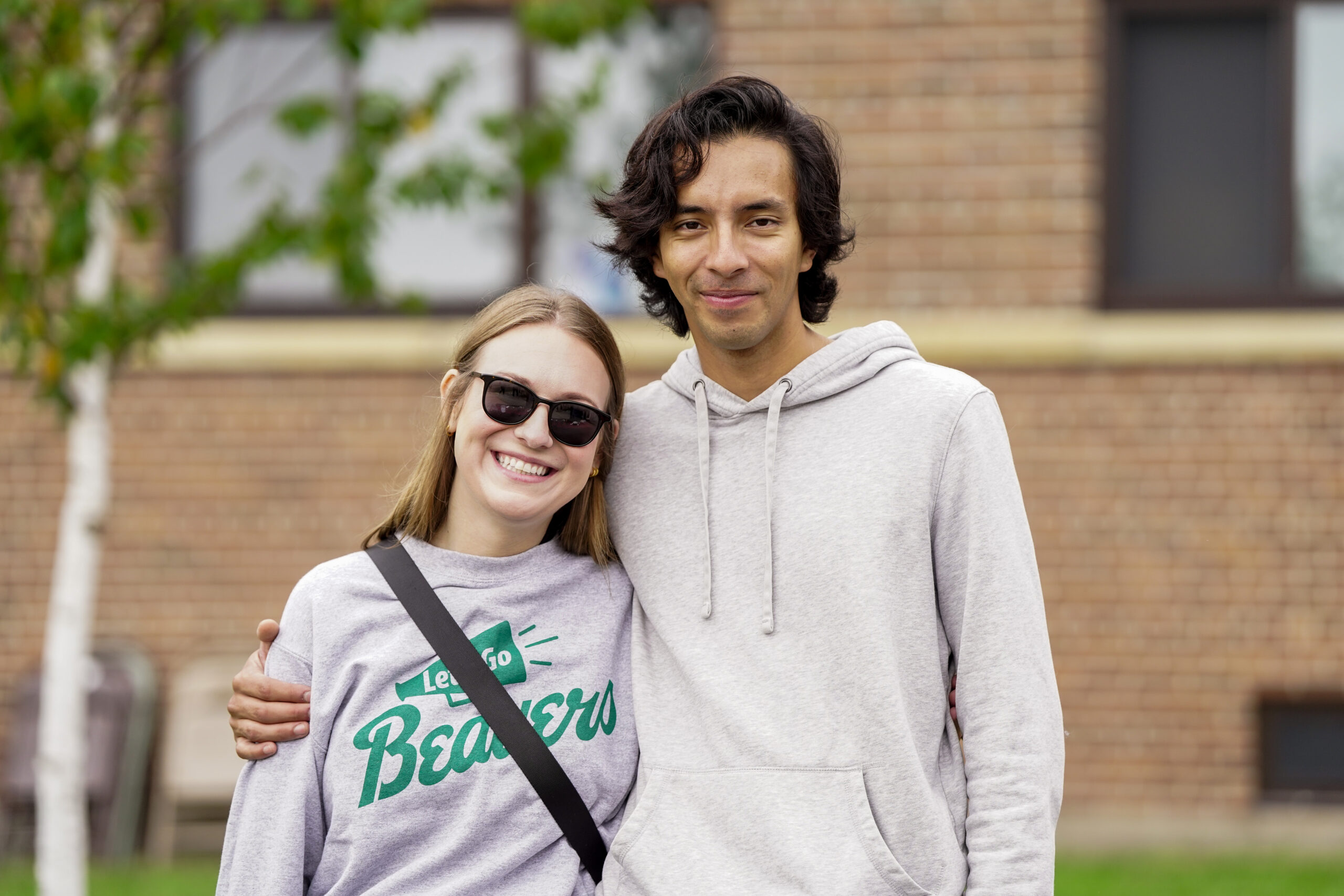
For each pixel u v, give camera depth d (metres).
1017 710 2.13
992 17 6.61
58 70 4.02
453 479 2.46
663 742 2.27
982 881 2.10
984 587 2.16
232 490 6.75
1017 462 6.51
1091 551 6.44
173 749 6.50
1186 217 6.72
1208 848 6.22
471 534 2.42
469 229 6.97
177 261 5.12
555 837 2.25
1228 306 6.64
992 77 6.60
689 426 2.44
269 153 6.95
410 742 2.24
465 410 2.38
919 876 2.13
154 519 6.74
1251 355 6.41
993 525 2.18
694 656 2.28
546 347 2.36
